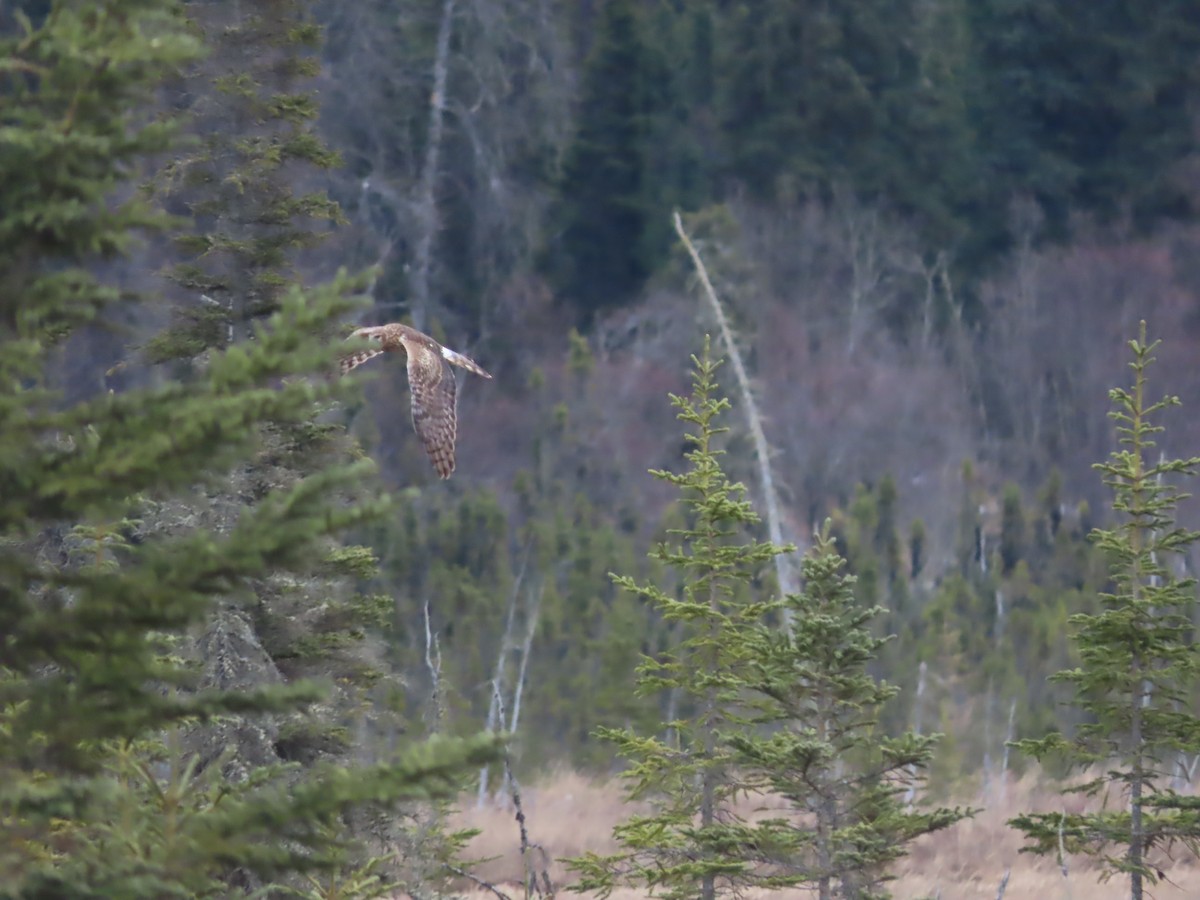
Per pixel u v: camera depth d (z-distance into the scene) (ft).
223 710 45.83
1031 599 260.83
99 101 43.91
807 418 387.34
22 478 43.68
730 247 429.79
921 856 165.37
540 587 251.80
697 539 104.88
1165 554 169.78
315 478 44.80
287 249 113.39
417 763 44.70
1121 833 107.14
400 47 442.91
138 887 44.14
